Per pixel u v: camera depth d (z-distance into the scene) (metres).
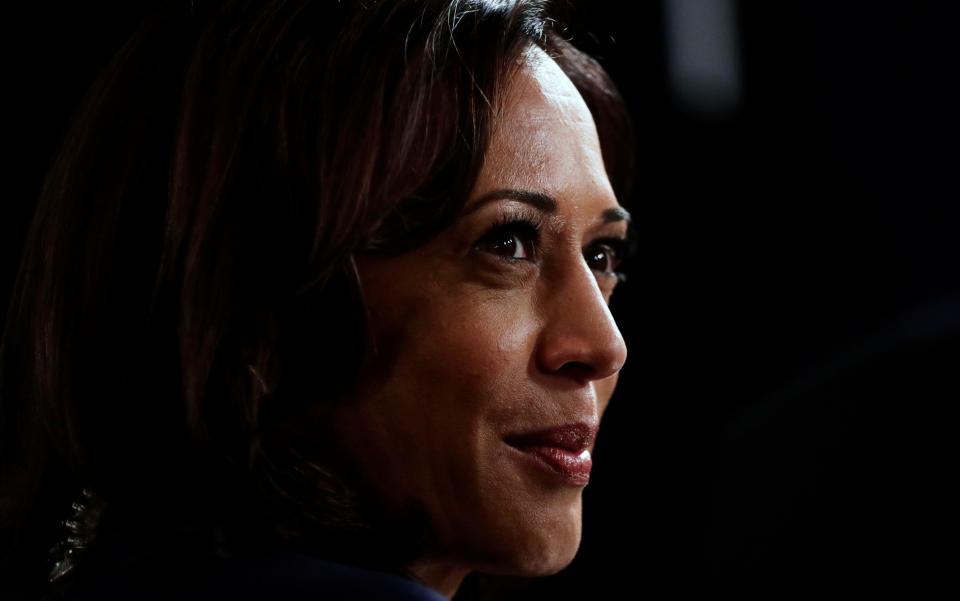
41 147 4.45
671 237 5.76
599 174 2.30
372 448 2.15
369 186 2.04
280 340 2.05
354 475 2.16
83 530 2.25
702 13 5.60
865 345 3.58
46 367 2.22
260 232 2.06
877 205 6.23
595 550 5.55
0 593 2.29
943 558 3.25
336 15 2.16
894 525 3.29
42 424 2.28
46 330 2.22
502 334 2.13
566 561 2.21
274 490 2.02
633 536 5.57
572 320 2.17
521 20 2.25
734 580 3.43
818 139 6.04
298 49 2.12
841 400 3.42
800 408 3.46
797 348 5.90
